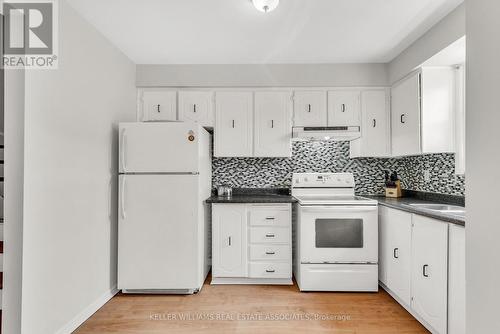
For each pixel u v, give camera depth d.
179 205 2.68
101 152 2.53
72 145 2.13
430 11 2.22
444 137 2.64
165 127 2.69
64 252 2.04
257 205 2.96
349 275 2.79
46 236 1.88
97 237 2.46
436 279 1.96
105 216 2.59
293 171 3.58
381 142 3.27
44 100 1.87
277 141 3.31
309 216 2.81
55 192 1.96
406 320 2.27
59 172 2.00
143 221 2.68
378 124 3.27
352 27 2.46
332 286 2.78
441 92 2.66
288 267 2.94
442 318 1.90
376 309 2.45
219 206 2.96
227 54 3.03
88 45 2.35
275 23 2.40
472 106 1.01
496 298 0.91
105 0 2.06
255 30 2.52
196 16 2.28
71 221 2.12
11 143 1.71
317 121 3.29
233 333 2.10
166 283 2.68
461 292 1.74
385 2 2.10
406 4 2.13
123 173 2.69
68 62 2.10
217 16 2.29
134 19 2.32
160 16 2.28
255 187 3.58
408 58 2.84
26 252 1.72
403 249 2.41
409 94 2.85
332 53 3.02
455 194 2.65
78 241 2.20
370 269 2.79
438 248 1.94
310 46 2.84
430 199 2.96
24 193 1.71
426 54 2.54
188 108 3.31
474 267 1.00
